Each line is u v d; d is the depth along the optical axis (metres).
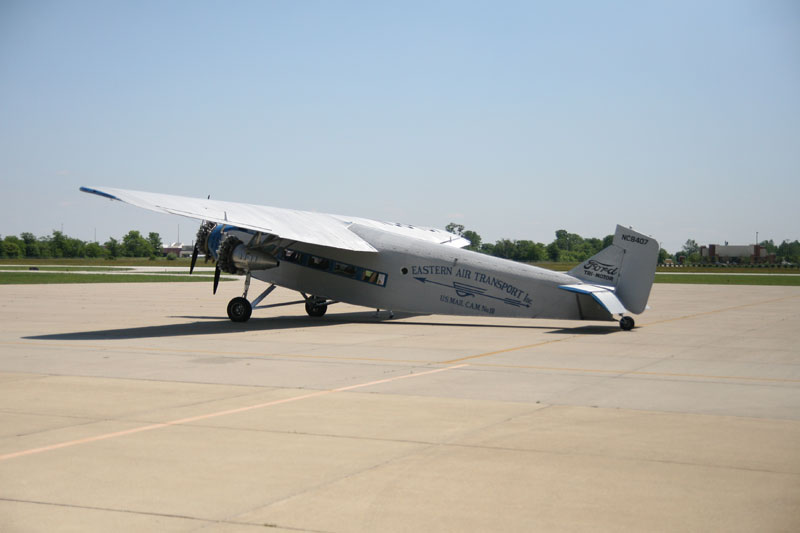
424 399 10.59
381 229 25.05
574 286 20.89
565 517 5.74
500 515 5.79
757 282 62.06
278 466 7.15
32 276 64.06
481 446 7.89
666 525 5.56
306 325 22.42
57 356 15.17
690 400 10.52
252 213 20.66
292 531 5.46
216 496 6.27
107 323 22.73
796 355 15.42
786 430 8.62
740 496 6.22
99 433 8.47
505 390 11.32
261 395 10.89
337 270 23.62
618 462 7.26
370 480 6.70
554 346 17.06
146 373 12.98
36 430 8.62
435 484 6.57
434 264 22.52
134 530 5.49
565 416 9.41
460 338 18.80
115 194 16.72
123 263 137.12
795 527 5.52
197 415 9.46
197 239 24.25
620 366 13.89
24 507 6.01
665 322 23.41
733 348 16.62
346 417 9.34
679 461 7.29
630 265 20.56
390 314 26.55
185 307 29.77
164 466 7.15
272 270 24.38
